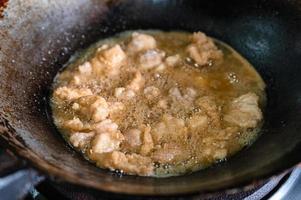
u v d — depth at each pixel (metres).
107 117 0.52
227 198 0.45
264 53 0.58
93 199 0.45
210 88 0.57
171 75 0.58
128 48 0.60
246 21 0.60
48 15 0.57
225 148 0.50
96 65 0.57
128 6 0.62
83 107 0.53
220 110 0.54
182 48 0.61
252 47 0.60
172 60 0.59
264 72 0.58
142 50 0.60
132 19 0.63
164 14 0.63
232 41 0.61
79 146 0.50
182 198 0.37
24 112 0.50
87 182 0.38
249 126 0.52
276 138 0.48
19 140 0.44
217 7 0.61
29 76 0.53
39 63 0.56
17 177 0.39
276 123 0.51
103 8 0.61
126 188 0.38
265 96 0.56
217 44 0.62
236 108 0.53
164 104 0.54
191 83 0.57
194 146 0.50
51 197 0.45
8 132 0.44
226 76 0.58
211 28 0.62
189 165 0.49
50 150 0.46
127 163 0.48
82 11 0.60
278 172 0.40
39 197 0.46
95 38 0.62
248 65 0.59
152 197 0.37
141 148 0.50
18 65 0.52
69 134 0.51
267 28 0.58
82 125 0.51
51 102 0.54
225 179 0.41
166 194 0.38
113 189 0.38
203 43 0.60
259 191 0.46
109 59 0.58
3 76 0.50
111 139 0.50
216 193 0.38
